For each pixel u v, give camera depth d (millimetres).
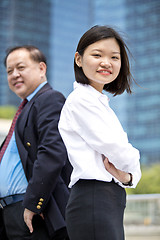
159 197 6961
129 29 91875
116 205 1979
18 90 3180
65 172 2900
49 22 99125
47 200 2668
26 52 3211
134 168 1956
